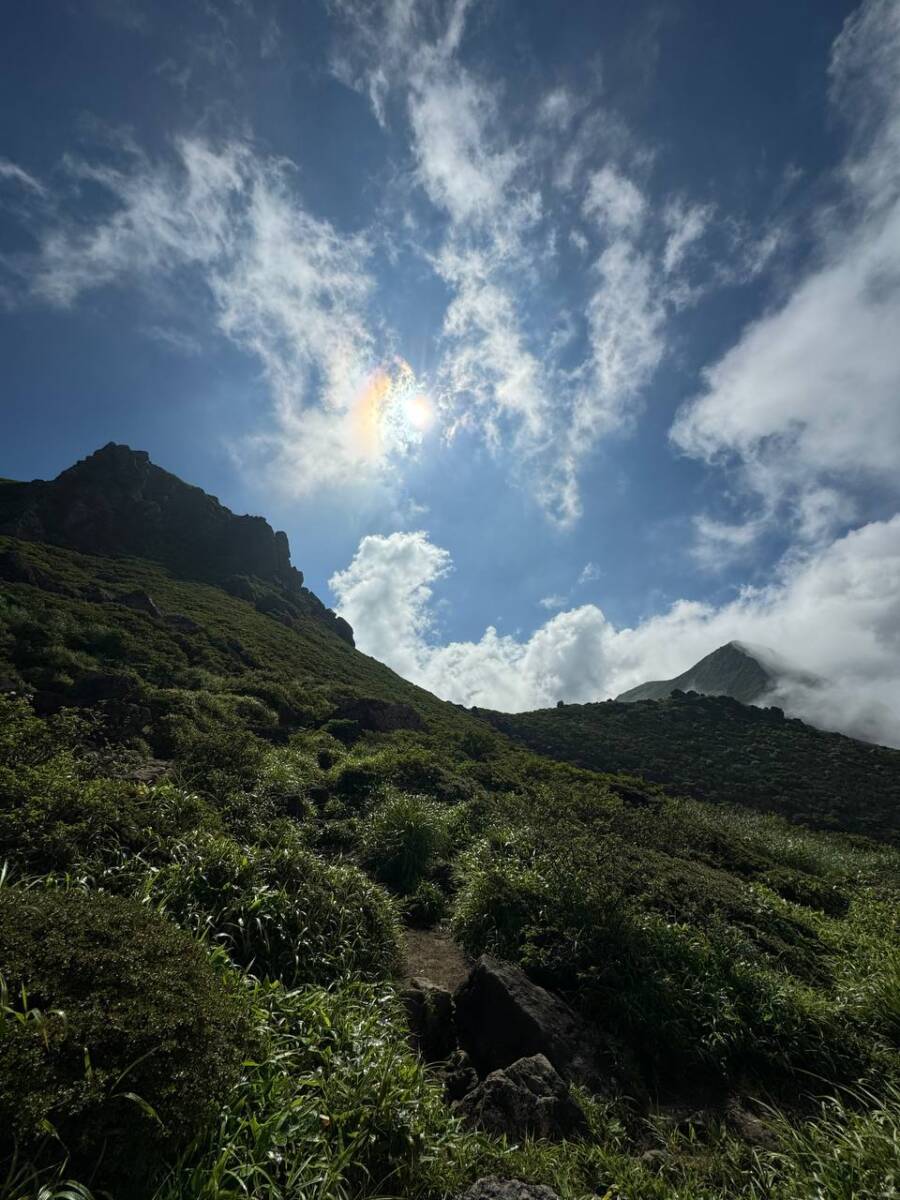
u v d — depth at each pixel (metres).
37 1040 2.50
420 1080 4.02
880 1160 3.58
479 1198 3.05
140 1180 2.46
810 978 7.04
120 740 11.78
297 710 23.98
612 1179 3.77
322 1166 2.91
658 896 7.88
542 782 20.31
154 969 3.26
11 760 6.78
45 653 19.80
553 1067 4.77
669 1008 5.77
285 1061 3.66
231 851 6.20
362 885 7.02
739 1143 4.33
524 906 7.39
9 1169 2.17
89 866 5.27
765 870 12.34
